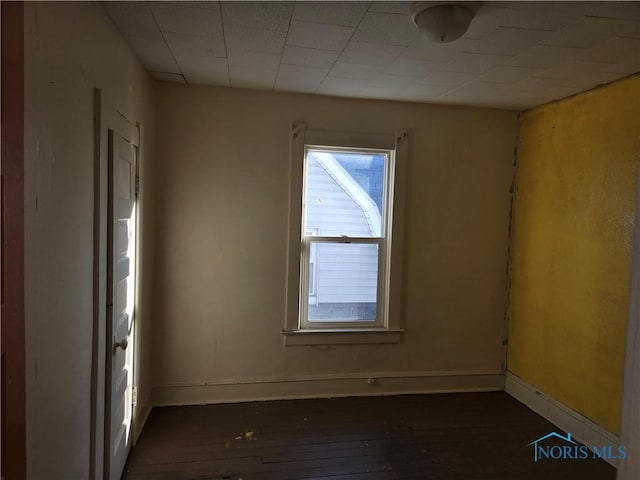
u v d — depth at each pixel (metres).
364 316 3.46
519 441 2.79
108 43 1.90
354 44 2.21
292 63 2.53
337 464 2.46
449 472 2.42
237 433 2.77
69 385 1.49
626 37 2.04
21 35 1.07
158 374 3.11
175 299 3.10
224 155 3.11
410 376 3.49
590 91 2.80
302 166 3.21
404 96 3.16
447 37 1.82
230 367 3.21
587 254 2.78
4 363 1.02
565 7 1.76
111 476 1.98
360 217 3.41
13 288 1.05
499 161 3.51
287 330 3.25
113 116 1.96
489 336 3.56
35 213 1.20
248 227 3.17
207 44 2.25
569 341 2.92
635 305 1.07
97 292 1.73
